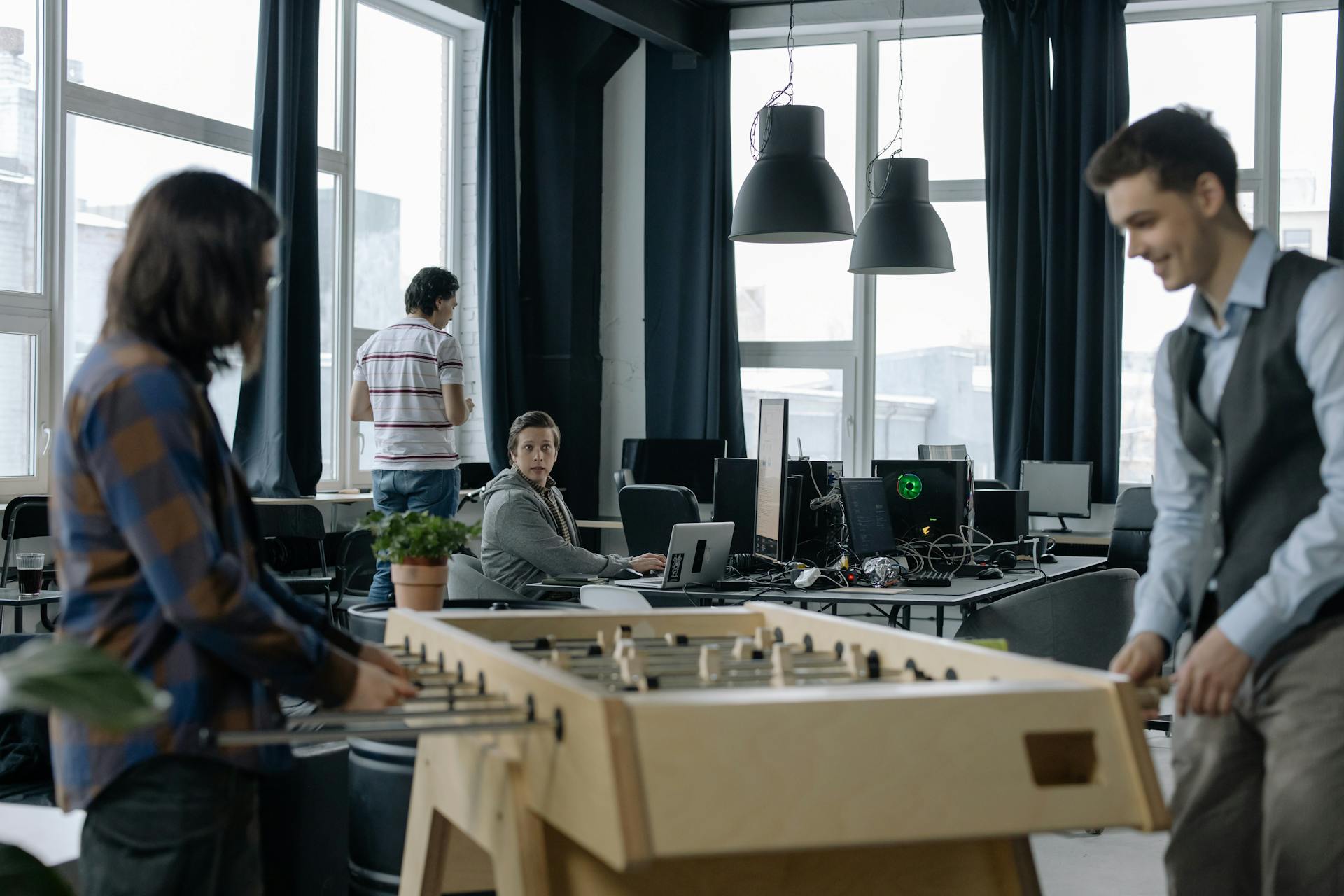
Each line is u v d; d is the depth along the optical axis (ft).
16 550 15.98
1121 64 23.31
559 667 5.73
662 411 25.63
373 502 19.48
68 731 4.50
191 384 4.52
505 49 24.21
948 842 5.15
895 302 25.45
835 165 25.84
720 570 13.07
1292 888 5.28
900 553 15.14
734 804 3.93
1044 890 9.84
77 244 18.04
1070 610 11.89
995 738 4.25
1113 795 4.31
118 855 4.46
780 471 13.79
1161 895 9.73
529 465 13.80
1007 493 17.56
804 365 25.88
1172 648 5.92
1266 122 23.40
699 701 4.00
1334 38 23.21
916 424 25.44
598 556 13.51
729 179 25.26
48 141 17.39
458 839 6.75
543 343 25.17
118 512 4.28
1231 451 5.48
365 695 4.77
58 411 17.63
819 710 4.08
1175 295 23.82
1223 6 23.62
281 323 19.53
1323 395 5.12
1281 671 5.31
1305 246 23.45
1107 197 5.62
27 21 17.17
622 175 26.20
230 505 4.66
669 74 25.53
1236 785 5.77
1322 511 5.03
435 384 17.67
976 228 25.04
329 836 7.95
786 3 25.32
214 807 4.55
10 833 6.95
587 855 4.98
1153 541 6.14
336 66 22.29
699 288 25.34
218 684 4.53
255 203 4.68
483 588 12.63
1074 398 23.68
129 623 4.43
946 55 25.16
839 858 5.24
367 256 23.26
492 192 23.85
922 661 5.64
